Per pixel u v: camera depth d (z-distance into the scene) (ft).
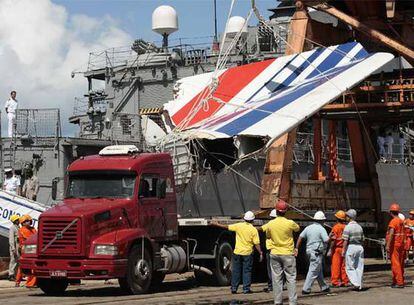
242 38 120.98
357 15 81.35
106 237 52.90
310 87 70.44
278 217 43.52
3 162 108.06
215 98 72.33
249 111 67.41
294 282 43.01
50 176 106.73
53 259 52.90
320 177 84.53
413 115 80.84
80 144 108.06
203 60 126.41
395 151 128.98
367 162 86.53
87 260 52.19
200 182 68.54
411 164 129.59
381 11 79.92
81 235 52.29
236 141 61.31
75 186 56.95
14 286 63.93
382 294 52.37
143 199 56.59
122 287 54.54
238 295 53.57
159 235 58.03
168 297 51.83
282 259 43.06
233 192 73.46
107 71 132.67
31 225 67.10
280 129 61.72
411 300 48.06
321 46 79.20
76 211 52.95
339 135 113.80
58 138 107.14
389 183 122.93
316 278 54.03
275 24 119.14
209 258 61.36
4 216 76.13
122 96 130.52
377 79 81.00
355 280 55.47
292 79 74.69
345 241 55.72
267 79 75.25
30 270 53.72
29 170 106.73
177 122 72.69
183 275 76.95
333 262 59.93
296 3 78.95
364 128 82.89
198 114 72.69
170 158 60.44
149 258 56.13
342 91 68.13
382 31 81.15
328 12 77.82
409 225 69.15
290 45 78.84
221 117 68.28
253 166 76.13
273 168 69.97
